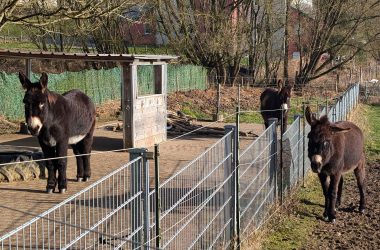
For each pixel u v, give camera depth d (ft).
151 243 18.22
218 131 66.23
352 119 77.46
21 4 43.16
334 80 139.85
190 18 118.83
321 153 31.37
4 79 74.28
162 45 132.98
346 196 41.04
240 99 102.27
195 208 21.04
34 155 39.45
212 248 23.08
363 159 36.50
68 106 34.65
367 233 31.86
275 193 34.60
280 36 137.18
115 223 23.62
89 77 88.53
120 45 118.83
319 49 130.52
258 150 29.84
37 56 51.24
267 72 130.41
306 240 30.22
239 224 25.95
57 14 42.22
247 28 122.52
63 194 34.01
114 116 81.82
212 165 23.16
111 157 48.83
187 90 106.32
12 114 75.51
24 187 35.88
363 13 127.13
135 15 115.96
